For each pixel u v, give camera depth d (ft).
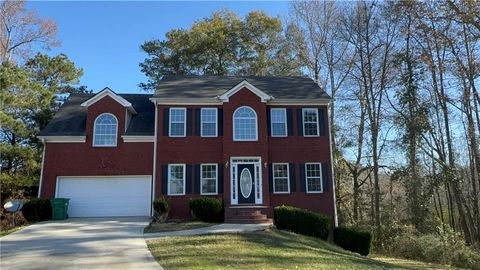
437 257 69.46
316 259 39.01
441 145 95.76
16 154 86.43
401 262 61.87
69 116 79.97
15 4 110.42
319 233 62.64
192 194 71.41
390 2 96.63
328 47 114.83
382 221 90.79
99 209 72.43
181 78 85.97
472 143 90.22
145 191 73.87
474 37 79.71
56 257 38.11
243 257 37.52
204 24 130.31
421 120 91.86
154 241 46.26
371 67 103.76
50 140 73.97
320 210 72.64
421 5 87.71
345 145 106.63
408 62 94.12
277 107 76.64
